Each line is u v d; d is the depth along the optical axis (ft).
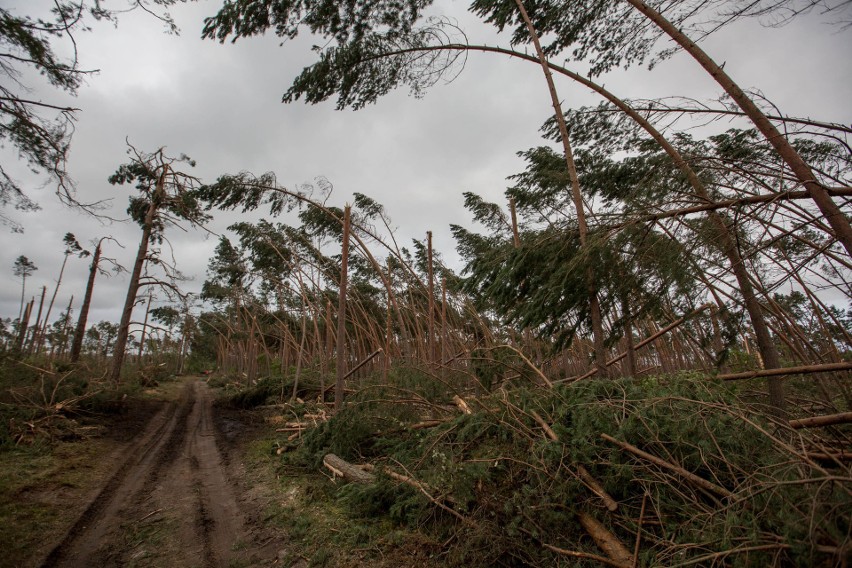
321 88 28.55
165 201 57.77
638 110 22.29
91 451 25.79
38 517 15.44
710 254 18.78
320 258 58.70
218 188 39.55
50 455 23.53
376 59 27.35
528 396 17.47
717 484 11.05
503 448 15.58
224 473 22.93
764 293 16.46
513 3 26.58
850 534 7.24
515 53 27.68
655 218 19.26
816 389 20.03
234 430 37.24
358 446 23.30
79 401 35.73
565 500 11.72
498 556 11.17
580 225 22.35
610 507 11.36
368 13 25.41
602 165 27.61
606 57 24.13
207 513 16.78
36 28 21.72
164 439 32.40
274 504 17.66
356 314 72.95
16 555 12.70
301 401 48.44
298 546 13.66
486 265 25.63
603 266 20.63
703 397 13.24
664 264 18.79
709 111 20.30
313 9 24.23
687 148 23.99
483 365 25.34
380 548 13.19
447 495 14.28
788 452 10.16
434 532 13.75
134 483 20.66
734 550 8.23
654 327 40.01
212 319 120.67
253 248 57.77
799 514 8.11
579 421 13.66
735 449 11.16
